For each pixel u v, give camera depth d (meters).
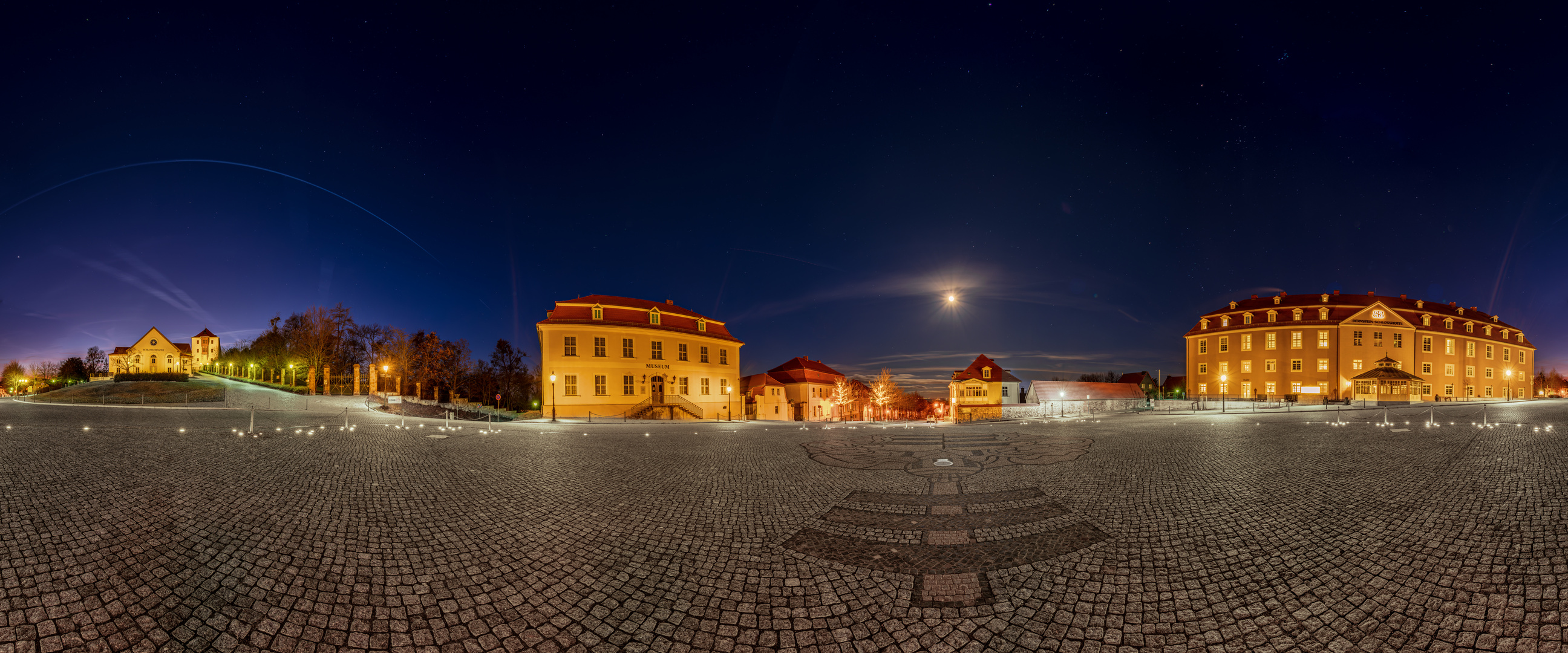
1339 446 13.90
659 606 4.71
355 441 16.52
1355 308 57.12
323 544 6.14
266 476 9.93
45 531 6.27
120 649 3.89
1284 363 58.41
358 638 4.15
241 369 86.31
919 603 4.71
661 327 47.53
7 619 4.20
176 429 19.06
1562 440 13.38
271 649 3.96
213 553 5.72
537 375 74.44
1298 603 4.52
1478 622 4.07
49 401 42.62
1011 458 13.19
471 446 16.11
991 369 70.56
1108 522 7.01
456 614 4.55
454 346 76.81
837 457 13.89
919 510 7.95
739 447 16.34
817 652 3.99
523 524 7.12
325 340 63.34
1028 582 5.11
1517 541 5.59
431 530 6.82
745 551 6.07
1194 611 4.46
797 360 77.06
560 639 4.19
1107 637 4.11
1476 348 61.44
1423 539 5.81
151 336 100.19
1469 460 10.62
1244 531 6.38
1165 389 82.56
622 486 9.80
